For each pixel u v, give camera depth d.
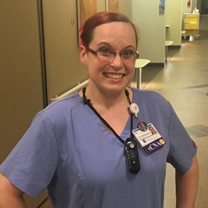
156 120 1.16
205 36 16.50
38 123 1.05
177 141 1.23
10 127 2.20
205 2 22.95
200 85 6.91
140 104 1.17
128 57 1.05
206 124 4.66
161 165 1.09
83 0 3.21
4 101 2.12
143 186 1.05
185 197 1.28
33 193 1.02
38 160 1.02
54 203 1.12
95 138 1.05
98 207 1.02
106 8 4.04
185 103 5.66
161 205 1.16
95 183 1.00
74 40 3.10
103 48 1.02
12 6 2.12
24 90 2.31
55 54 2.71
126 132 1.08
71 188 1.04
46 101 2.63
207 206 2.77
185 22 15.32
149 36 9.13
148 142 1.08
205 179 3.18
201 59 10.22
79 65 3.29
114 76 1.04
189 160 1.25
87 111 1.08
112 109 1.11
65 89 2.96
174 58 10.56
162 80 7.47
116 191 1.01
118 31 1.01
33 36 2.37
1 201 1.01
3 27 2.05
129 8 5.66
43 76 2.55
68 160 1.03
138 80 6.13
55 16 2.67
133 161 1.02
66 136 1.04
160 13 8.92
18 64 2.22
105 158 1.02
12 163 1.04
